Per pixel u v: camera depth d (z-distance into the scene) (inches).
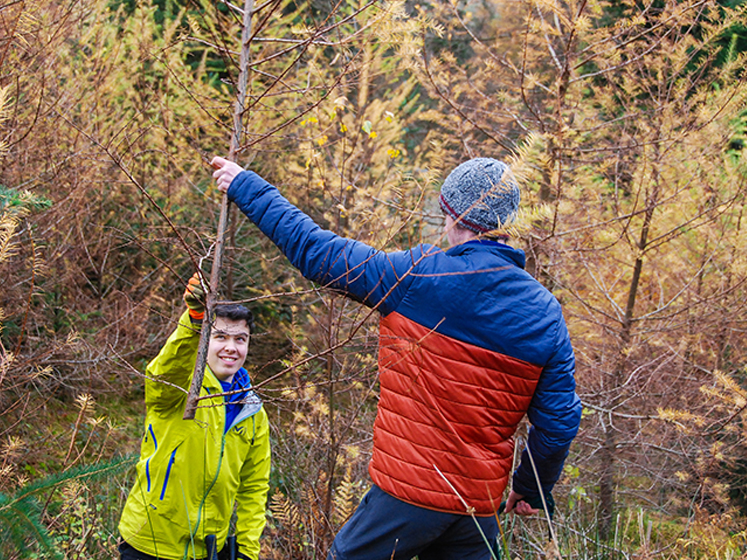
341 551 70.3
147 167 176.9
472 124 134.6
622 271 170.1
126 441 168.2
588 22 116.6
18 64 123.4
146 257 193.9
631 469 159.3
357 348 134.5
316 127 143.4
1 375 75.8
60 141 154.8
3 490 74.3
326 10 140.6
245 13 67.1
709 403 144.5
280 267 195.5
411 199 109.2
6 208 63.3
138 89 182.1
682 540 103.7
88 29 164.9
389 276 67.6
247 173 67.8
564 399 68.6
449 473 66.5
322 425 122.6
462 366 65.7
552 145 124.6
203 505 80.3
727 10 124.3
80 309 178.7
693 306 142.7
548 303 67.5
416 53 88.4
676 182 143.1
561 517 122.1
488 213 66.9
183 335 74.4
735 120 153.6
